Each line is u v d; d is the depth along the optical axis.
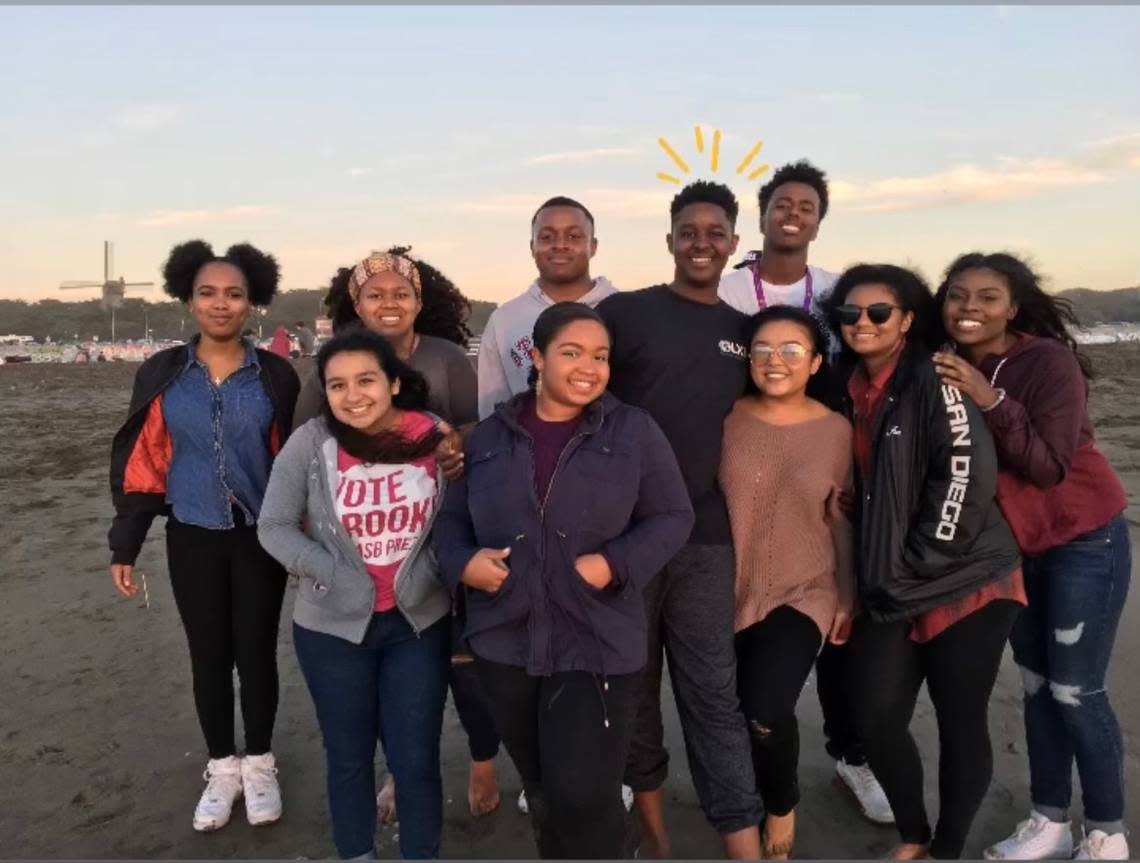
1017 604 2.13
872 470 2.11
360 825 2.13
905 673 2.16
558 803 1.82
